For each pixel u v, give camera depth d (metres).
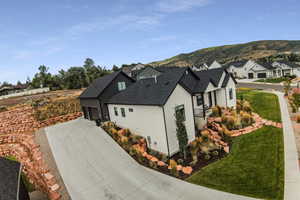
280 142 13.23
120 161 13.69
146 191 10.05
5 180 8.10
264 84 44.44
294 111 19.62
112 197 9.89
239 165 11.28
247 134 15.61
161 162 12.67
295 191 8.42
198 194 9.26
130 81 24.91
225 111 19.83
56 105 28.89
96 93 22.75
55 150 16.47
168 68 35.94
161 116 13.73
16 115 23.41
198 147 14.05
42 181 10.81
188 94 15.81
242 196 8.68
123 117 18.75
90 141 17.75
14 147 18.67
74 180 11.83
